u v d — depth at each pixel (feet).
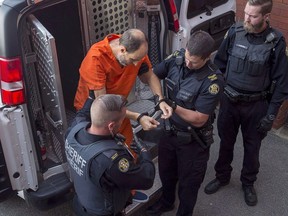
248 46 9.29
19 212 11.02
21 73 8.07
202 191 11.66
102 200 7.47
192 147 8.96
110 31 10.00
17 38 7.84
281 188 11.73
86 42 9.63
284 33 14.14
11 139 8.46
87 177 7.02
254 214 10.94
